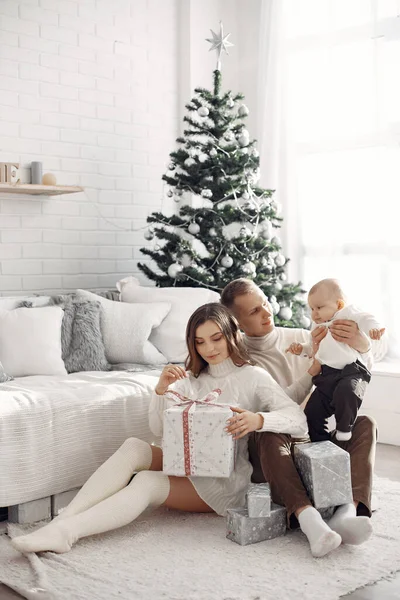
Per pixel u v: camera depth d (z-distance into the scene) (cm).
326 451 259
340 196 489
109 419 306
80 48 459
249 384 279
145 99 495
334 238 491
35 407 281
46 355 356
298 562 238
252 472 278
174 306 398
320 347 287
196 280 432
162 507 296
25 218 435
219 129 451
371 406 420
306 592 216
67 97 453
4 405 276
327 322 289
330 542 235
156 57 502
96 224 470
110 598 213
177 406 274
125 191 485
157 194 503
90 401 300
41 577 227
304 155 504
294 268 504
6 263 427
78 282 461
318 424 286
